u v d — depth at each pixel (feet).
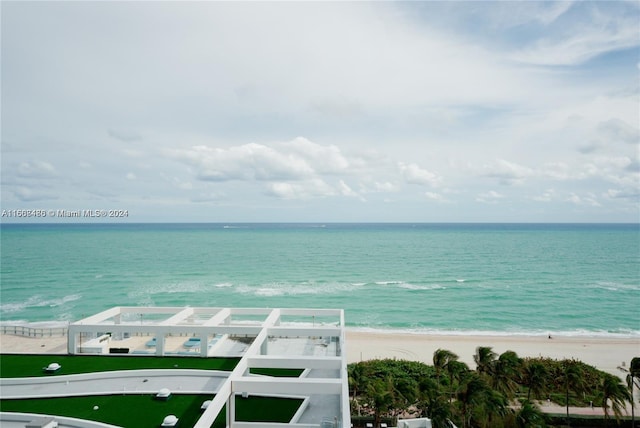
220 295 318.65
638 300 306.55
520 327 242.17
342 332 98.63
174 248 641.81
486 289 342.44
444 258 531.91
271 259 519.60
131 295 316.19
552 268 447.83
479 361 120.47
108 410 70.85
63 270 426.10
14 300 300.40
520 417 93.86
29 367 90.94
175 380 84.12
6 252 569.23
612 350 198.49
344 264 479.00
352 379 115.34
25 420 67.36
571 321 254.27
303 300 304.71
